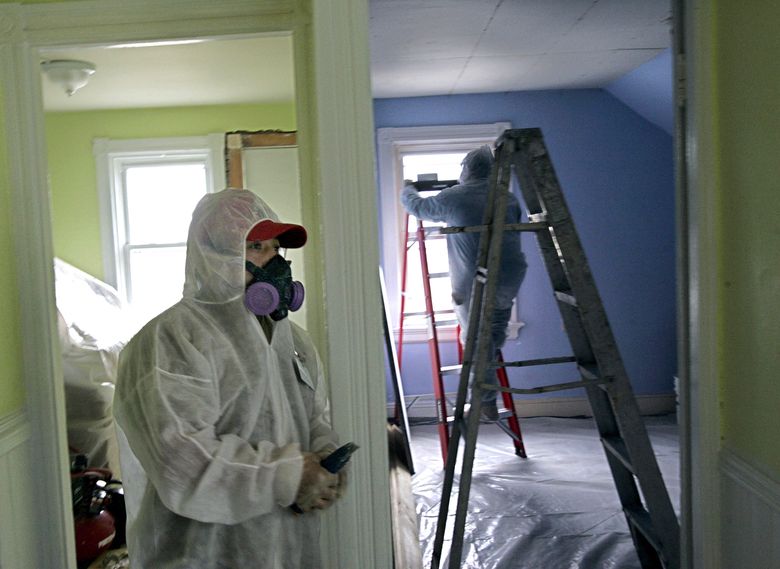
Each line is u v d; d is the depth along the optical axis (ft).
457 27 9.95
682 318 5.78
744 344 5.07
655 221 14.90
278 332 4.61
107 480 9.28
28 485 6.07
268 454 4.05
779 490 4.56
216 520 3.87
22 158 6.05
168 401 3.87
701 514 5.56
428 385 15.05
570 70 12.87
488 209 8.43
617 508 10.30
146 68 10.18
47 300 6.16
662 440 13.41
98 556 8.61
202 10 6.05
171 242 13.61
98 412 10.28
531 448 13.24
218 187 13.35
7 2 5.99
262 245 4.50
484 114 14.76
